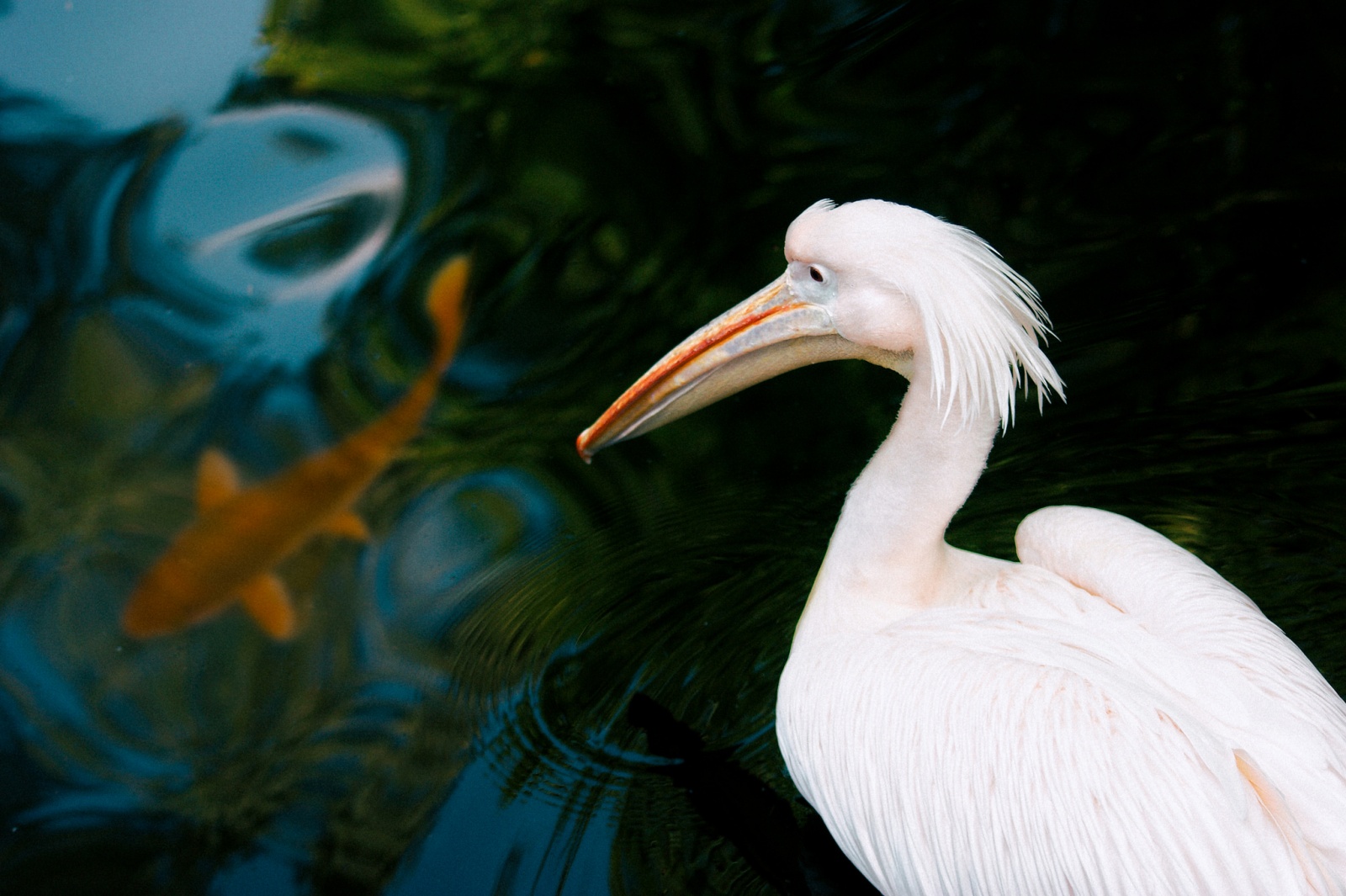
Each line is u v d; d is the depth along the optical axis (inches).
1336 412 206.7
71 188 270.2
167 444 224.1
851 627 158.2
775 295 161.3
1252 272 234.5
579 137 279.7
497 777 169.5
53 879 162.9
